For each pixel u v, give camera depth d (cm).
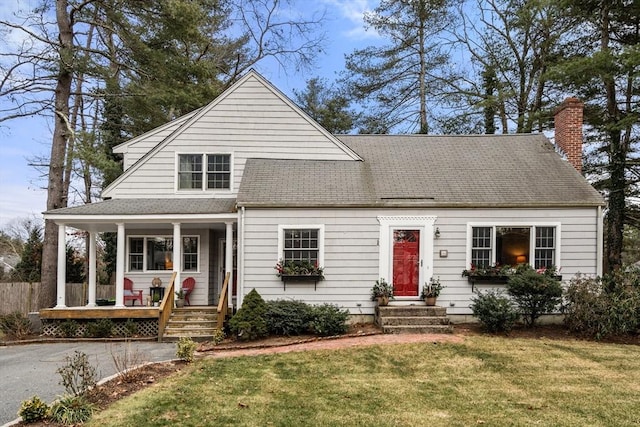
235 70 2605
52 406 537
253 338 1058
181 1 1641
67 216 1227
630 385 708
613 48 1641
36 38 1536
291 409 589
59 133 1619
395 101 2577
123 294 1280
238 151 1450
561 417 574
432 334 1080
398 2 2409
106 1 1606
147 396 622
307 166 1409
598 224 1211
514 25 2106
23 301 1516
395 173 1362
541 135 1585
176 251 1262
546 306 1115
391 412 585
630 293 1066
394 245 1230
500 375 761
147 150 1527
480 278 1206
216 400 617
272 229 1220
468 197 1234
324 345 977
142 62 1677
